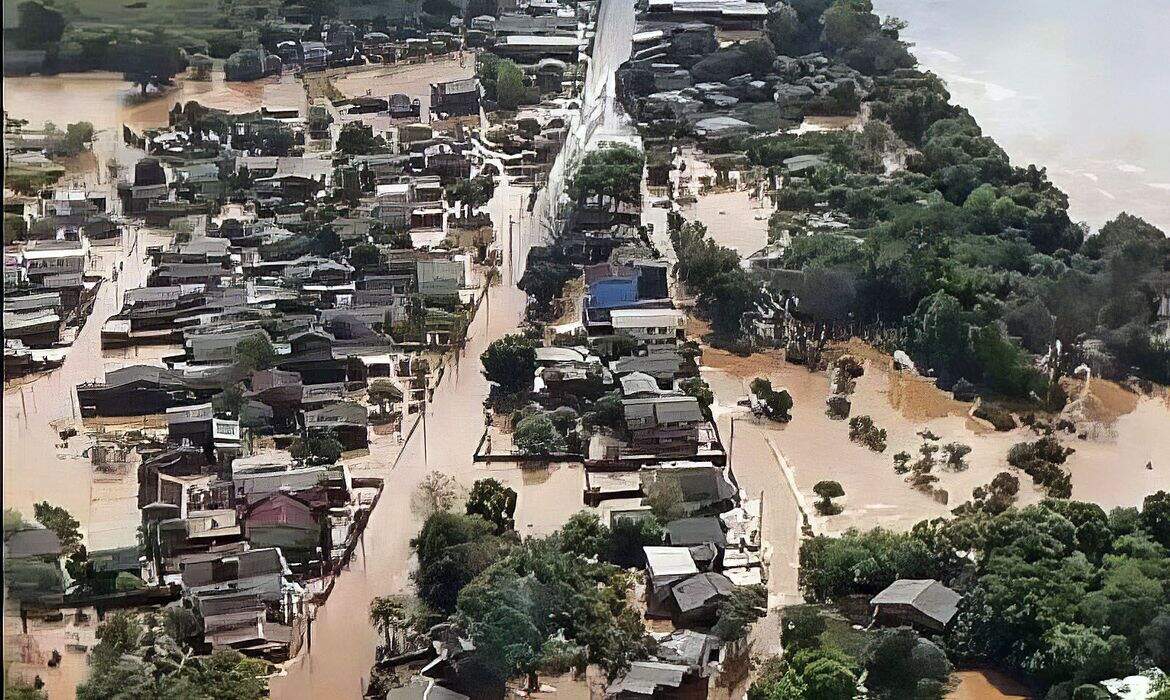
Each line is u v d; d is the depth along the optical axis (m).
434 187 133.25
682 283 117.12
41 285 112.44
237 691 67.56
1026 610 70.94
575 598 72.75
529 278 114.50
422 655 71.06
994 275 111.69
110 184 130.38
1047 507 80.25
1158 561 75.38
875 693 68.38
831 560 76.44
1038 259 116.06
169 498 83.94
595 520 81.69
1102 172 140.75
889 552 76.69
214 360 101.75
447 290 114.12
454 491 85.81
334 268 116.94
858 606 74.81
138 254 121.19
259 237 123.56
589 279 113.12
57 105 134.12
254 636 72.88
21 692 67.25
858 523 84.44
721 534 80.94
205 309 110.00
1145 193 135.12
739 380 104.69
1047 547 76.00
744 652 71.44
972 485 89.69
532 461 91.38
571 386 98.12
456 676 68.81
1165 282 110.62
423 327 108.12
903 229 121.44
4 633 72.00
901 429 97.62
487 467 90.81
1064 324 106.94
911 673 69.12
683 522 81.44
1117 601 71.12
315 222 126.19
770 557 80.50
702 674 68.62
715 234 126.25
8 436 91.94
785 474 90.50
